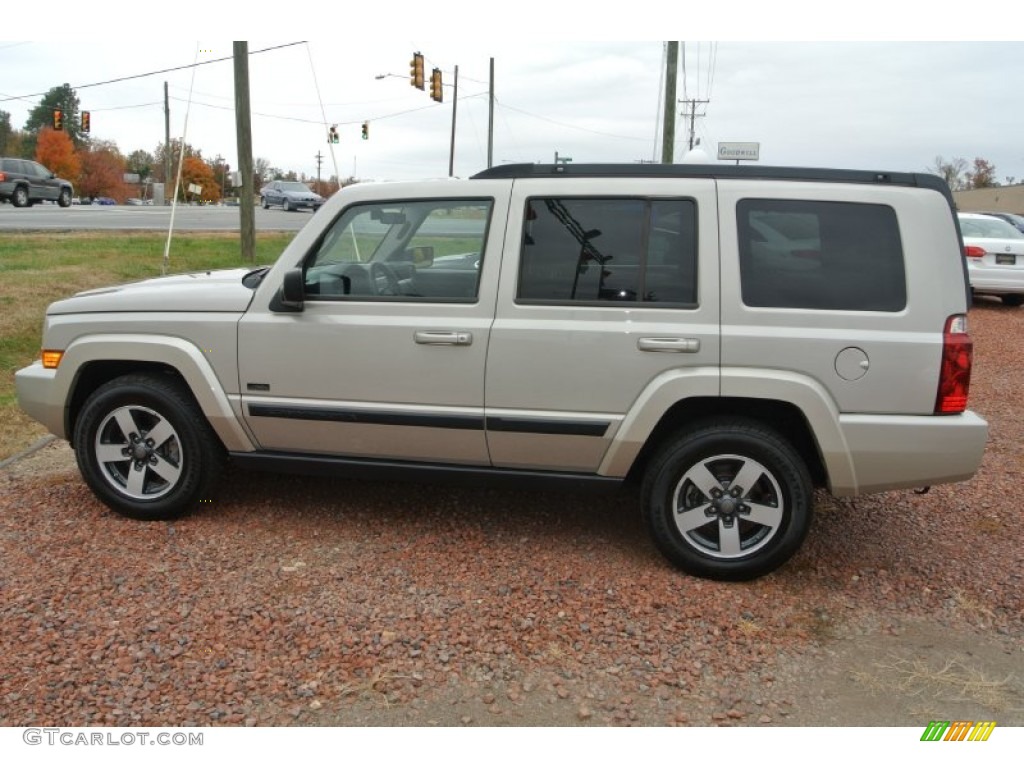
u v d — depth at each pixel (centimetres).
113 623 346
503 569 405
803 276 378
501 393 399
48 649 326
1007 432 668
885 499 513
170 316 437
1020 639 354
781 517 387
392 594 377
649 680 318
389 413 411
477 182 407
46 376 456
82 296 464
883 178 383
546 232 397
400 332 406
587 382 390
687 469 391
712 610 371
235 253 1571
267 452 441
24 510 464
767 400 390
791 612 371
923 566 420
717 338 378
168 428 441
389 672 317
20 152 8912
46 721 285
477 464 418
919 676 325
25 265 1138
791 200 381
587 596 380
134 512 449
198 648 329
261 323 423
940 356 369
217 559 407
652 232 389
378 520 460
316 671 317
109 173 8338
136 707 293
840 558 428
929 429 370
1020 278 1323
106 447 450
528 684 313
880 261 375
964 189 7731
